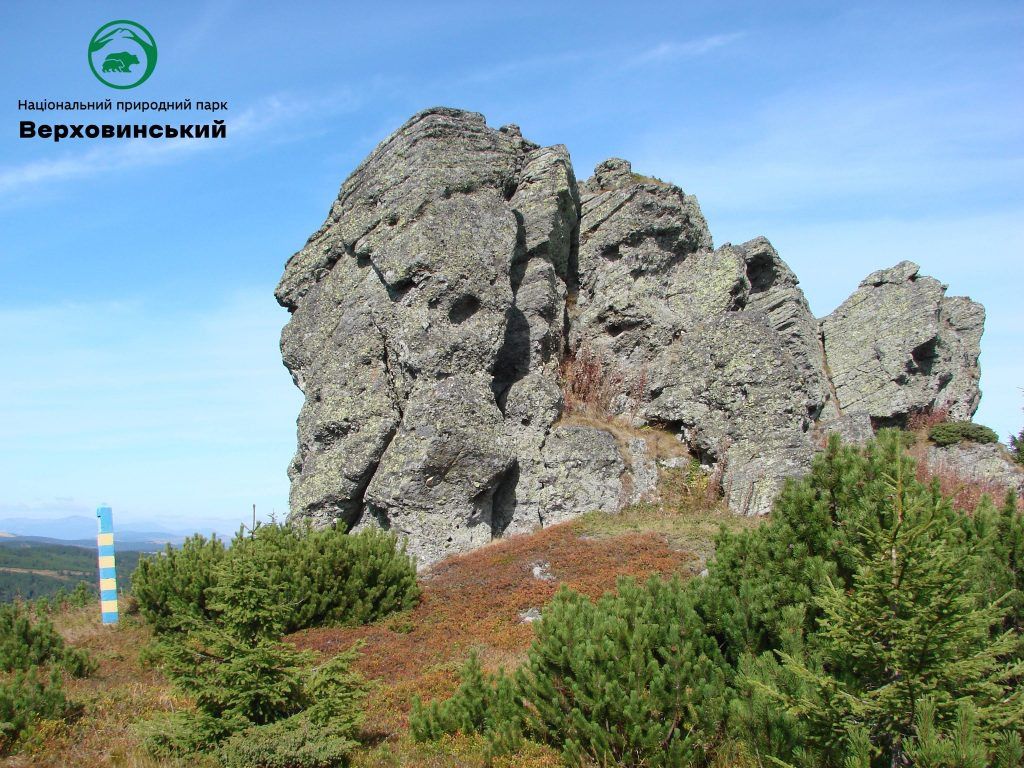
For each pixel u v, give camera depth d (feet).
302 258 129.80
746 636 39.58
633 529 95.96
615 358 122.83
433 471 96.68
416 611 75.82
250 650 40.52
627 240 126.62
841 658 31.07
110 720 48.39
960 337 163.94
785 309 138.41
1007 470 125.90
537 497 103.50
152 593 76.43
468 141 115.65
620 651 38.09
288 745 38.45
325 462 105.40
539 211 119.44
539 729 40.63
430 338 102.17
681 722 37.11
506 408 110.01
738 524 95.61
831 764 29.86
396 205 109.50
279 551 75.87
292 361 121.19
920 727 26.23
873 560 29.68
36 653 63.57
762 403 109.50
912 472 42.75
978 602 36.60
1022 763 27.73
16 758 41.86
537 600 74.02
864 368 143.13
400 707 52.26
